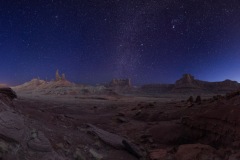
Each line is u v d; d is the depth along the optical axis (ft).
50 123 30.63
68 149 23.50
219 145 28.07
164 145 34.30
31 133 21.52
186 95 310.04
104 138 30.58
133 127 45.29
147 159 27.78
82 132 32.04
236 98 31.78
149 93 352.08
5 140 17.83
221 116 29.89
